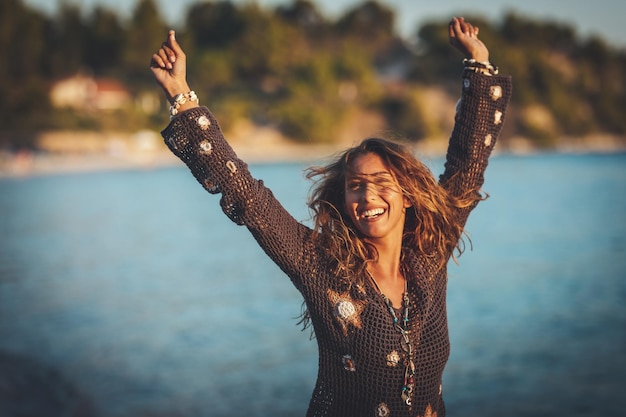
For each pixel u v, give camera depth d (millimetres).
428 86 114312
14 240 23594
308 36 128750
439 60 116688
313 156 90500
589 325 10812
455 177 2365
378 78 120312
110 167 79688
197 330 10641
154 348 9453
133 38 97125
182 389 7582
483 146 2373
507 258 18781
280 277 16188
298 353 9219
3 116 81250
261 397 7379
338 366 2115
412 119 100000
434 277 2217
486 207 34344
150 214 33594
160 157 85562
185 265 18344
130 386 7660
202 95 96125
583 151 119125
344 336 2082
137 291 14375
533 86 122812
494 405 7109
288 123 93188
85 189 50875
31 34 91125
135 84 98000
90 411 6816
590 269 16703
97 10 100250
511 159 98312
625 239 22375
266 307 12578
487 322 11234
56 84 93188
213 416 6742
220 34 116375
